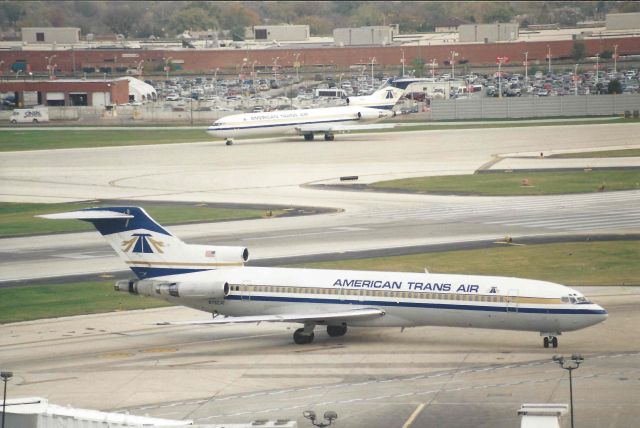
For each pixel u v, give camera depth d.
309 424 198.88
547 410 154.50
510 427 193.75
